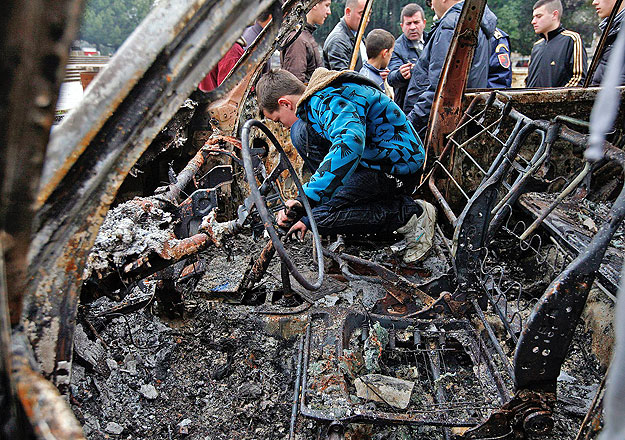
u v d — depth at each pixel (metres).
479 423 1.77
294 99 2.57
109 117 0.83
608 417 0.88
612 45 3.97
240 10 0.85
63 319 0.94
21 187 0.59
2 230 0.62
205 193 2.37
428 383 2.18
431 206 2.96
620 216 1.43
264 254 2.47
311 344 2.18
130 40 0.81
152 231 1.93
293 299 2.60
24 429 0.67
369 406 1.87
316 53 4.56
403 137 2.62
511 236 3.56
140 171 2.77
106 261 1.73
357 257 2.73
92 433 1.85
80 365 2.07
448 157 3.59
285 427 2.06
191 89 0.87
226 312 2.57
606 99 0.95
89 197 0.87
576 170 3.47
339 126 2.15
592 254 1.45
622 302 0.86
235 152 3.43
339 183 2.12
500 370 2.17
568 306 1.49
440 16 4.22
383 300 2.55
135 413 2.02
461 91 3.44
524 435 1.72
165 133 2.71
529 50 9.00
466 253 2.33
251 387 2.22
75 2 0.51
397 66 5.14
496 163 2.51
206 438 1.99
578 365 2.44
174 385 2.21
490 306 2.70
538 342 1.54
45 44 0.50
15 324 0.77
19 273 0.69
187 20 0.81
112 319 2.42
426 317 2.39
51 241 0.86
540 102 3.39
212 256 2.98
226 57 3.71
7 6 0.46
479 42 3.99
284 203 2.28
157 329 2.43
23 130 0.54
